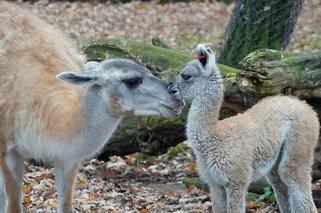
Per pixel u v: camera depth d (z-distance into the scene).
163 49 15.52
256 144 10.77
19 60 11.34
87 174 15.48
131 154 16.84
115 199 13.67
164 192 14.27
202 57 10.55
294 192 11.20
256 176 11.02
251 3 17.28
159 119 14.91
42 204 13.16
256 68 12.32
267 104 11.17
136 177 15.61
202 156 10.73
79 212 12.76
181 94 10.61
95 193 13.97
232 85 13.12
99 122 10.49
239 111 13.40
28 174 15.02
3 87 11.26
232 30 17.59
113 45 15.52
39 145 10.92
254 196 13.42
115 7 36.88
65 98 10.85
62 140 10.62
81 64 11.97
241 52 17.48
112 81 10.39
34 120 10.89
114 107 10.44
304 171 11.22
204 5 38.62
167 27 33.69
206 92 10.58
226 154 10.54
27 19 11.85
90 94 10.45
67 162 11.02
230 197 10.62
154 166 16.45
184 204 13.28
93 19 34.12
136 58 15.32
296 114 11.12
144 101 10.45
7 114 11.15
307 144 11.18
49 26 12.35
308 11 37.25
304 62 12.57
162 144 15.34
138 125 15.22
